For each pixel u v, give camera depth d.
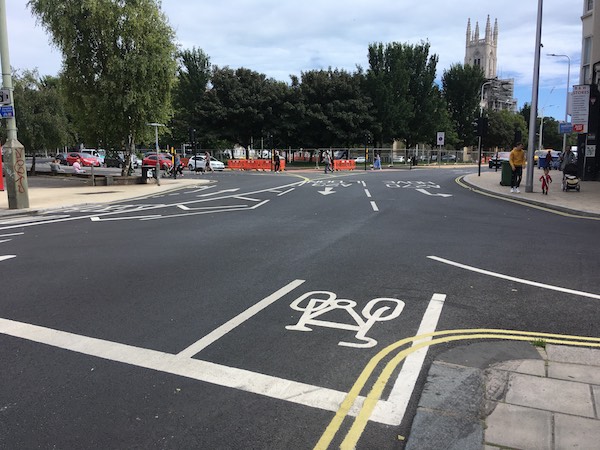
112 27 23.75
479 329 4.84
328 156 37.66
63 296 6.06
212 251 8.64
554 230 10.64
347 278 6.76
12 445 3.05
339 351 4.39
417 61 60.75
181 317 5.28
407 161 59.09
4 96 14.47
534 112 18.02
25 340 4.70
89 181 26.22
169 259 8.05
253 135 58.00
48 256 8.42
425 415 3.30
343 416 3.35
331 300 5.80
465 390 3.60
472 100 74.62
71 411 3.44
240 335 4.77
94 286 6.49
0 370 4.07
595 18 22.66
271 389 3.72
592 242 9.27
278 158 42.03
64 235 10.65
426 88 61.28
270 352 4.38
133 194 20.09
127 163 26.94
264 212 14.02
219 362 4.19
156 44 24.67
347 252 8.43
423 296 5.93
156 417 3.36
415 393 3.63
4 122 29.62
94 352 4.41
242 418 3.34
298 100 55.16
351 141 56.03
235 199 17.84
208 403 3.54
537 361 4.06
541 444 2.95
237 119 55.38
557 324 4.98
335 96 55.56
